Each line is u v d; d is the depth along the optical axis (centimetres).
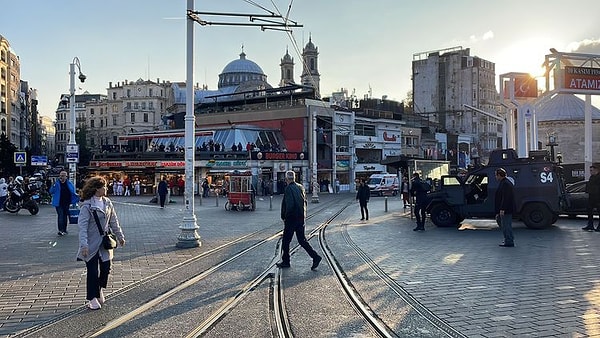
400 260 1127
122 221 2139
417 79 9994
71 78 2744
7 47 8838
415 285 867
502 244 1356
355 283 891
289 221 1040
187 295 811
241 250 1295
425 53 10025
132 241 1471
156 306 745
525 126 2620
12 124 9231
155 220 2191
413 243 1420
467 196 1839
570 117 5800
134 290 848
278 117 6147
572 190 2059
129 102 12888
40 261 1130
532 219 1719
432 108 9788
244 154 5178
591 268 995
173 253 1245
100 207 748
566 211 1786
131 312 712
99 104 13700
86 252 725
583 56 2573
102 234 743
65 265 1081
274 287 866
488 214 1811
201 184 4472
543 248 1276
